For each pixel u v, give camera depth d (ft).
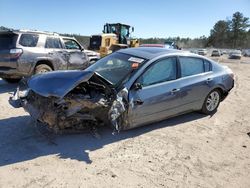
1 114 21.88
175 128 21.38
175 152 17.52
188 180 14.62
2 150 16.14
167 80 20.42
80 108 16.78
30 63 31.12
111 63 20.70
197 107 23.32
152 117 19.80
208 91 23.57
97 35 76.13
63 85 16.51
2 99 26.48
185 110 22.18
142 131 20.21
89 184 13.56
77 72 17.66
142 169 15.26
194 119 23.71
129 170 15.06
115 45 74.79
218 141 19.83
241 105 30.30
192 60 22.63
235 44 415.64
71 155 16.11
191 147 18.43
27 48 30.96
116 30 82.43
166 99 20.04
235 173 15.74
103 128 19.90
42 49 32.37
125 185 13.73
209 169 15.89
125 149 17.29
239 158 17.52
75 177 14.03
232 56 178.29
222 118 24.73
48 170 14.47
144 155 16.76
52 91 16.33
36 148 16.61
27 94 18.51
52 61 33.14
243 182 14.93
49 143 17.30
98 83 18.17
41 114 16.98
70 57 35.37
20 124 19.90
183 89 21.15
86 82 18.26
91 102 16.92
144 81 19.02
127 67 19.57
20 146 16.72
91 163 15.43
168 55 20.86
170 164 16.03
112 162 15.71
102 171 14.74
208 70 23.97
